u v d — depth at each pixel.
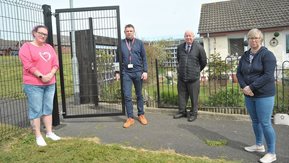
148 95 8.08
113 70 8.56
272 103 4.10
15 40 5.30
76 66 8.40
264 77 4.01
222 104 7.15
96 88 8.12
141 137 5.43
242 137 5.34
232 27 16.72
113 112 7.00
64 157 4.25
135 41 6.21
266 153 4.50
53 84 5.16
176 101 7.62
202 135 5.50
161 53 14.63
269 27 15.88
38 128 4.93
